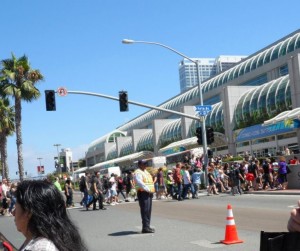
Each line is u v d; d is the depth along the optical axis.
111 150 109.12
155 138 73.69
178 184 25.16
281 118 30.33
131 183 28.67
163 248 10.17
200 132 30.30
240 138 48.91
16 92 35.19
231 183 25.42
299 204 2.48
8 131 43.00
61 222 2.37
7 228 17.20
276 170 26.44
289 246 2.50
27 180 2.53
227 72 73.12
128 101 28.48
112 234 13.09
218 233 11.73
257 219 13.80
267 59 62.22
